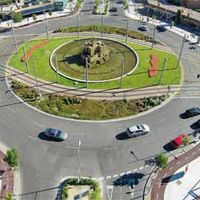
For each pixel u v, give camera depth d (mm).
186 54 129875
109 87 108688
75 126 93188
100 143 87812
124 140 89000
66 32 144125
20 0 163875
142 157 84250
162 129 93000
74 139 88750
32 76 113375
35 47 131250
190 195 76000
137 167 81625
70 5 170875
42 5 160125
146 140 89250
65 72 115562
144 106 100750
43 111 98250
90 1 176625
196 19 150750
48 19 156375
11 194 72688
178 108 100938
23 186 76188
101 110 99062
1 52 128000
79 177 77062
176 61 124250
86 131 91625
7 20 155250
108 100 103062
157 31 147625
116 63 121312
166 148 87188
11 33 143125
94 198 73500
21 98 103062
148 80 112625
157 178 79312
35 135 89750
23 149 85562
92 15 160875
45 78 112500
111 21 155500
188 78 114688
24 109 98938
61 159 83000
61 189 75812
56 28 148000
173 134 91562
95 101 102312
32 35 141625
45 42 135375
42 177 78375
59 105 100312
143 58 125062
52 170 80125
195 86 110812
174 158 84500
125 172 80312
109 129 92438
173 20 157375
